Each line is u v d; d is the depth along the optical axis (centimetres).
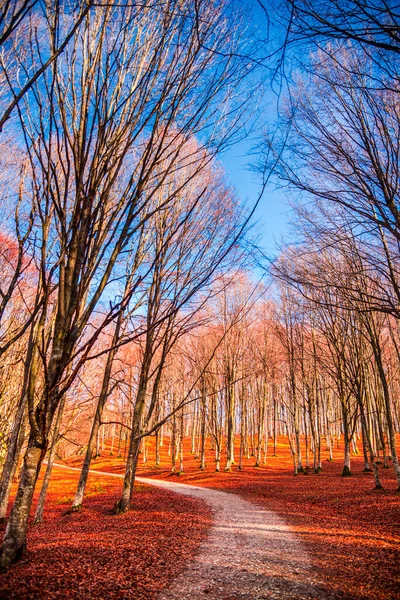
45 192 563
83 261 546
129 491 1286
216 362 2964
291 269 1244
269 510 1315
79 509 1347
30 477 567
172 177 915
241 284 2317
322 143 744
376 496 1335
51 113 496
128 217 539
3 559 547
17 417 946
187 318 1112
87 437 3250
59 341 543
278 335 2767
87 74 541
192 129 569
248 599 522
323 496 1489
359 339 2061
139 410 1312
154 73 552
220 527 1029
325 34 367
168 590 556
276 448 4516
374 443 3353
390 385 3275
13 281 605
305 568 661
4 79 655
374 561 665
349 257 1091
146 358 1289
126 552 752
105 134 540
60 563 632
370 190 716
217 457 2858
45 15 439
